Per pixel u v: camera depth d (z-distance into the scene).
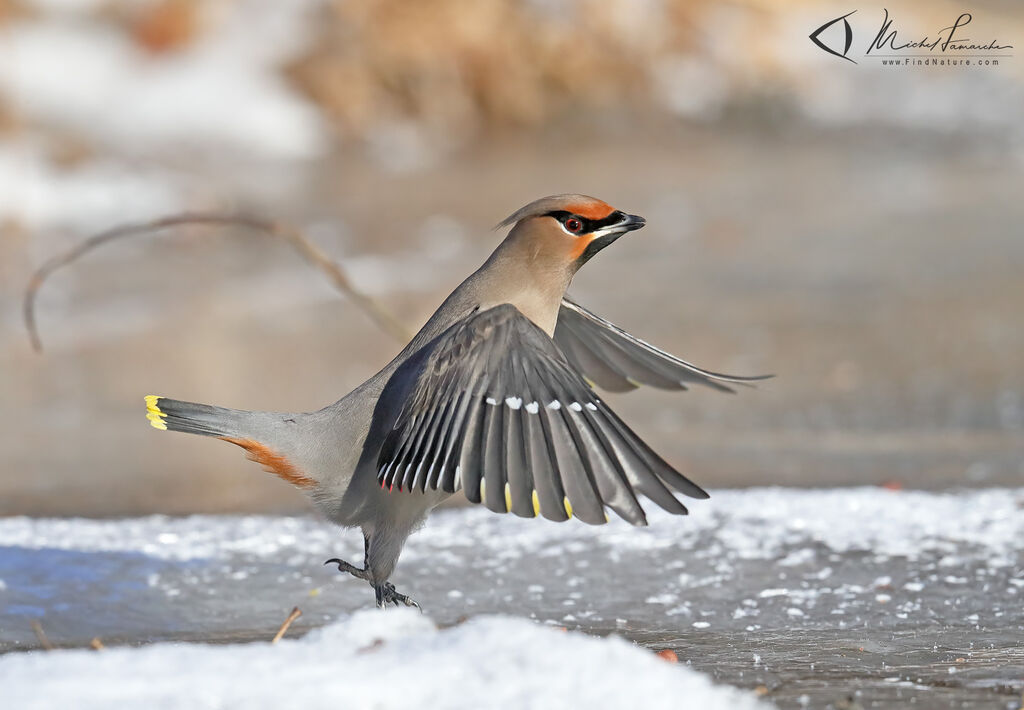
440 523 8.91
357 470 6.67
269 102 30.89
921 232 22.19
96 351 16.66
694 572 7.82
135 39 31.45
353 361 15.65
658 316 17.22
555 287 6.89
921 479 10.01
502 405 5.68
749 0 37.19
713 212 24.36
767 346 15.55
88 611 7.23
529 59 34.06
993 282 18.52
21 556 8.08
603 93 34.06
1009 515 8.62
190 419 6.69
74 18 31.34
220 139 29.44
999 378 13.80
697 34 36.00
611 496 5.36
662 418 13.07
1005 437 11.59
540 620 7.12
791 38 36.62
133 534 8.70
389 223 23.88
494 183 27.50
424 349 6.55
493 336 5.87
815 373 14.34
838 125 33.25
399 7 33.72
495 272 6.88
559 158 30.59
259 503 10.04
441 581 7.81
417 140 31.61
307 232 23.17
